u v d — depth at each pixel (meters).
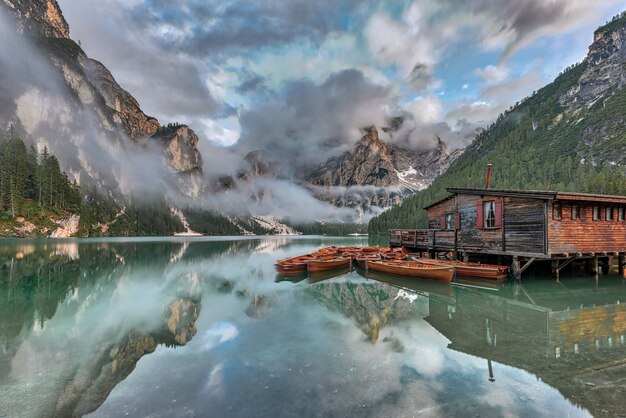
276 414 6.08
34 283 21.27
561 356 8.88
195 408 6.35
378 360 8.62
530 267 24.30
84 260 34.88
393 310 14.56
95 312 14.28
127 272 27.06
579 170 111.12
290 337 10.63
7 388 7.30
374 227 147.38
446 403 6.45
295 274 26.00
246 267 31.61
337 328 11.70
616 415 6.02
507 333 11.05
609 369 7.98
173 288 20.20
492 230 22.72
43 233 90.00
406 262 24.78
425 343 10.02
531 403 6.42
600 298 16.66
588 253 20.45
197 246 67.50
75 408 6.45
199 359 8.82
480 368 8.10
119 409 6.36
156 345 10.04
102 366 8.46
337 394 6.84
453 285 20.81
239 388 7.12
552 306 15.17
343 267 28.77
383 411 6.15
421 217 108.44
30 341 10.50
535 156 159.38
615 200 20.78
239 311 14.39
